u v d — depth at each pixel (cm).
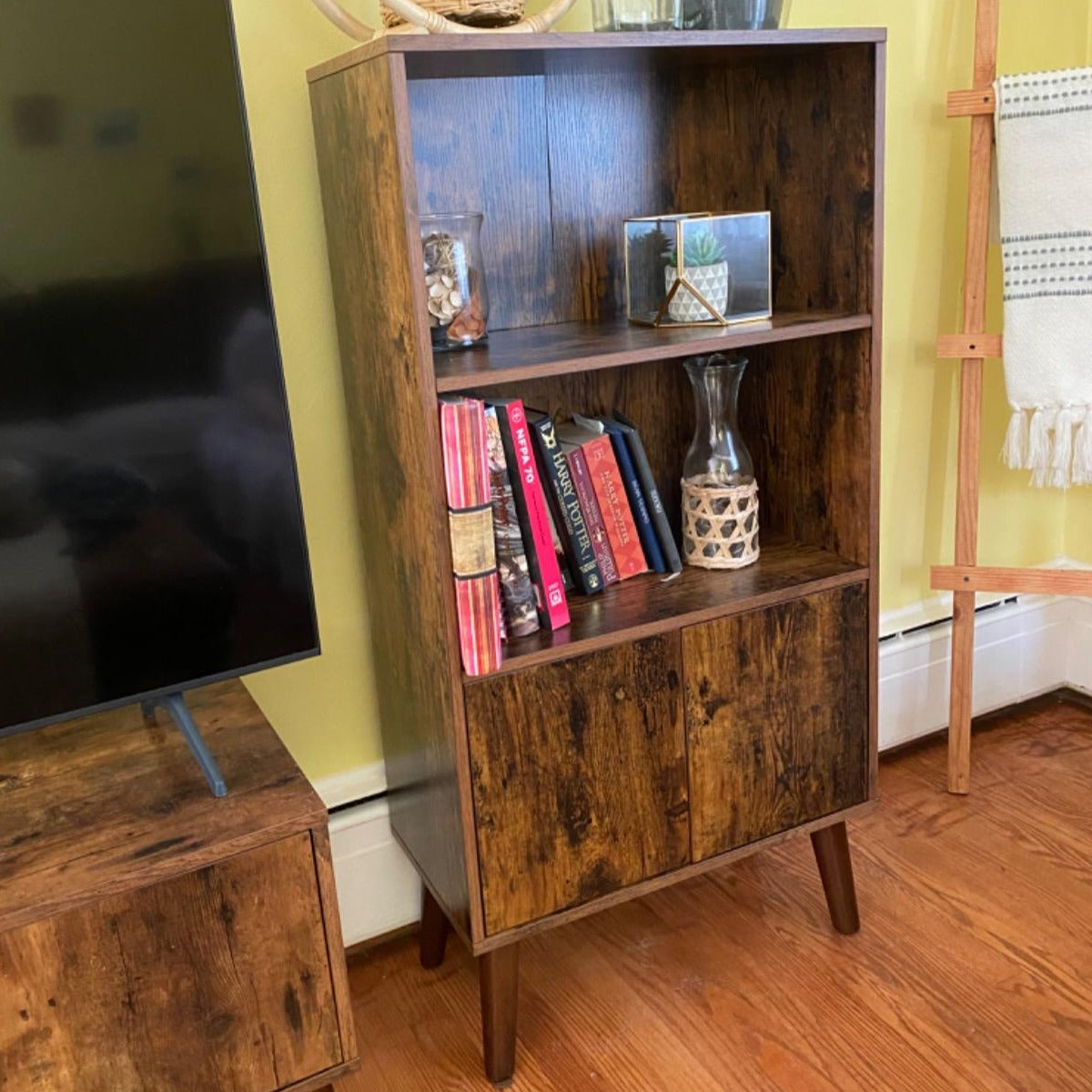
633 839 143
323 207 142
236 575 121
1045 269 173
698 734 144
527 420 142
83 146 105
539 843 137
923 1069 140
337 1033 117
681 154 163
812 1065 142
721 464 156
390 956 169
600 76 154
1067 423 177
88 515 112
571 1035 150
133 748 124
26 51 101
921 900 171
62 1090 104
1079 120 165
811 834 163
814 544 162
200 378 115
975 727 222
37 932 99
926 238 193
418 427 122
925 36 183
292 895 111
